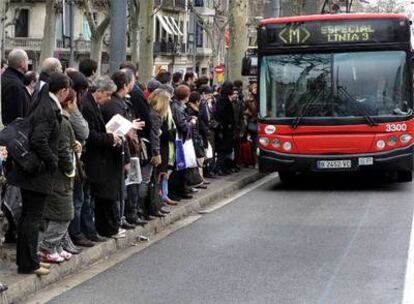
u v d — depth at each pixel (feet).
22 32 197.36
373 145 47.21
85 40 190.60
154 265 28.73
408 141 47.19
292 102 48.19
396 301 23.29
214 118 52.34
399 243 31.81
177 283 25.93
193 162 41.04
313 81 47.93
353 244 31.89
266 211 41.37
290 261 28.99
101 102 30.09
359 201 44.16
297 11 123.85
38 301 23.84
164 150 37.68
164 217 36.88
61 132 25.63
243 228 36.27
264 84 48.65
